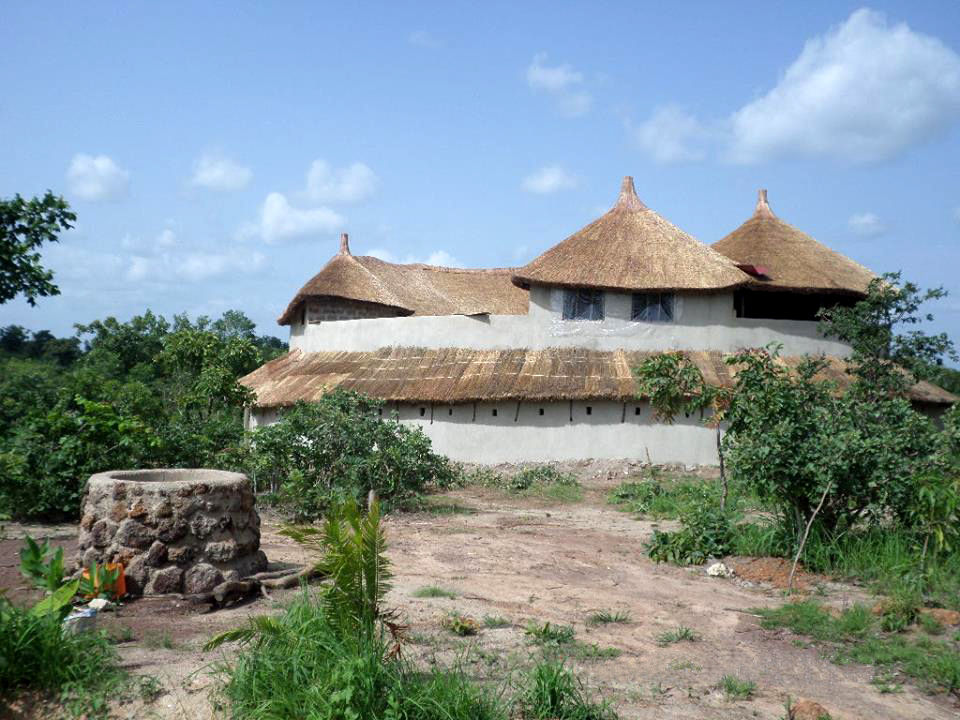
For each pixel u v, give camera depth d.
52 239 13.95
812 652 7.09
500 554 10.84
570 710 5.30
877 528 10.38
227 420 17.30
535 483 19.78
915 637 7.47
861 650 7.05
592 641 7.09
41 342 48.91
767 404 10.23
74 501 11.88
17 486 11.64
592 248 25.14
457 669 5.97
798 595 8.89
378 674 5.07
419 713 4.90
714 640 7.32
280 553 9.94
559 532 13.01
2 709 5.16
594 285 23.56
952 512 9.30
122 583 7.46
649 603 8.55
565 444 22.14
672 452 21.84
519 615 7.82
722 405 12.00
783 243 26.80
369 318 28.80
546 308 24.22
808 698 6.02
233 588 7.62
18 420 14.46
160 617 7.12
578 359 23.44
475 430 22.69
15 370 23.92
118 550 7.64
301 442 14.57
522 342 24.22
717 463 21.78
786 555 10.36
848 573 9.60
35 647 5.49
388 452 14.54
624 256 24.58
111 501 7.76
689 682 6.23
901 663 6.80
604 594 8.88
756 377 10.42
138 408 14.45
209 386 22.84
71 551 9.39
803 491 9.80
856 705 5.95
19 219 13.73
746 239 27.27
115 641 6.42
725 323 23.70
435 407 23.09
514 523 13.84
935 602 8.49
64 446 11.95
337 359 26.78
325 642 5.34
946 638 7.45
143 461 12.99
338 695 4.72
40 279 13.82
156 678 5.56
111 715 5.16
